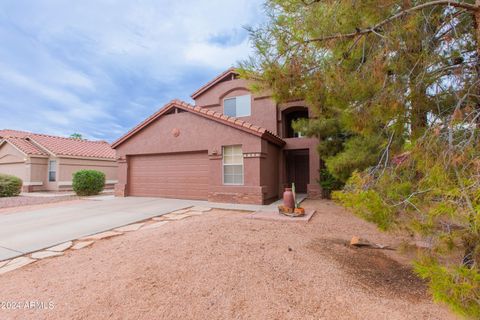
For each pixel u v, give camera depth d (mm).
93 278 3920
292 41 3914
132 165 14406
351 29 3709
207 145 12133
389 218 3174
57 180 19281
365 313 3047
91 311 3086
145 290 3516
